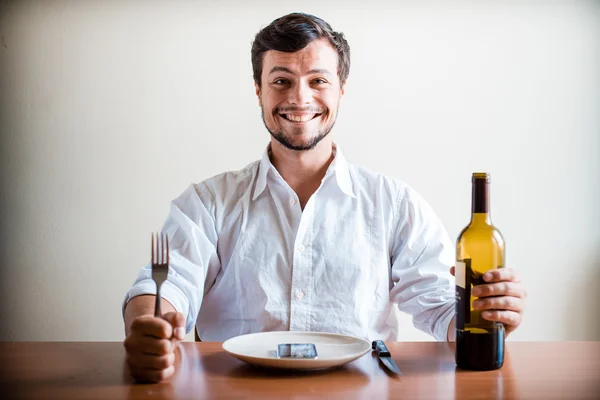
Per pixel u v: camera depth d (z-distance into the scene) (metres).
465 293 1.09
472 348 1.08
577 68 2.61
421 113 2.62
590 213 2.62
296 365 1.03
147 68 2.62
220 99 2.62
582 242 2.62
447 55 2.61
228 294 1.74
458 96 2.61
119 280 2.65
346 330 1.67
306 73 1.66
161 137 2.62
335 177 1.75
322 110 1.70
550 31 2.61
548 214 2.62
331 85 1.69
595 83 2.61
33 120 2.63
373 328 1.71
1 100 2.62
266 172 1.75
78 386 0.99
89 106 2.62
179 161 2.62
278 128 1.70
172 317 1.04
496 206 2.62
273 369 1.08
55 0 2.61
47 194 2.64
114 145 2.63
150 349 0.99
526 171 2.62
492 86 2.62
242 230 1.74
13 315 2.66
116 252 2.64
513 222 2.62
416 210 1.76
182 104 2.62
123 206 2.64
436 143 2.62
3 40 2.61
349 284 1.69
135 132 2.62
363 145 2.62
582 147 2.62
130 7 2.61
